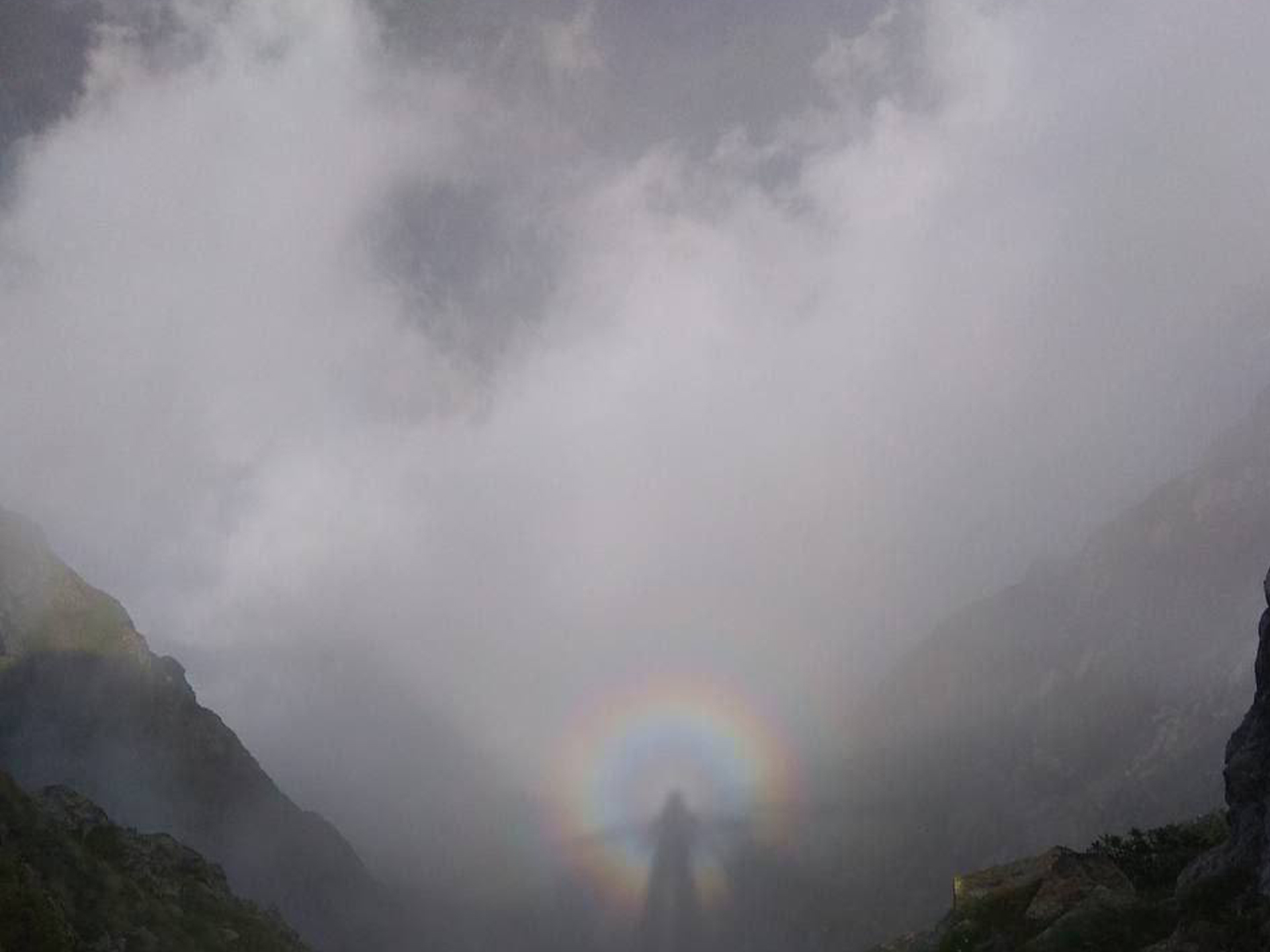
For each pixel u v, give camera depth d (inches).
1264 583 986.1
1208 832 1096.8
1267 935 777.6
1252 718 943.0
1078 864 1057.5
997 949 997.8
